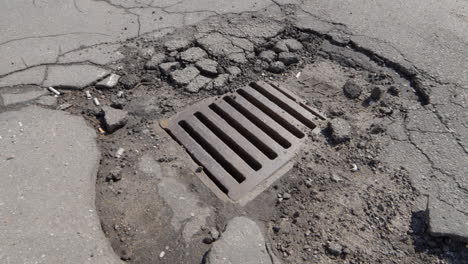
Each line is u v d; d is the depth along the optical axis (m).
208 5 4.16
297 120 3.02
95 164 2.58
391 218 2.36
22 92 3.05
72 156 2.60
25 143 2.65
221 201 2.44
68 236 2.17
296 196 2.49
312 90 3.29
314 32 3.82
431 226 2.26
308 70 3.49
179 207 2.39
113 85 3.19
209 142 2.83
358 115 3.05
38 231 2.17
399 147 2.79
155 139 2.82
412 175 2.59
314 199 2.47
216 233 2.26
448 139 2.83
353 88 3.24
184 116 3.01
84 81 3.19
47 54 3.42
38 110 2.92
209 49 3.57
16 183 2.40
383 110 3.06
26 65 3.29
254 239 2.22
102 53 3.47
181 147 2.78
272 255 2.16
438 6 4.27
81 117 2.92
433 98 3.13
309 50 3.67
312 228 2.31
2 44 3.51
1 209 2.26
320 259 2.17
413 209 2.40
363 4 4.24
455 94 3.17
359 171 2.64
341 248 2.21
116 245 2.20
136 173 2.57
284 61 3.53
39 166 2.51
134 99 3.12
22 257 2.06
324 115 3.05
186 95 3.19
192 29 3.80
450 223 2.28
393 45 3.67
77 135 2.76
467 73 3.37
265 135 2.89
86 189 2.42
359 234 2.28
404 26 3.92
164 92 3.20
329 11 4.11
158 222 2.30
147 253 2.16
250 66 3.47
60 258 2.07
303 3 4.22
